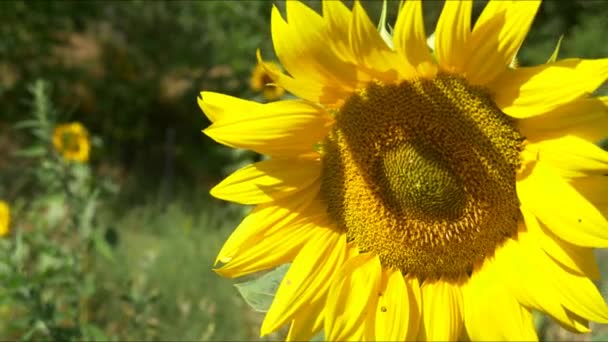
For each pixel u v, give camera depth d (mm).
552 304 448
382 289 497
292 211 510
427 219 489
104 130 2311
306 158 507
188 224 1462
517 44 440
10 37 2059
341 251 508
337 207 510
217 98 490
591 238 432
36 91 1214
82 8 2217
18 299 819
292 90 479
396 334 480
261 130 485
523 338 456
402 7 442
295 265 501
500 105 455
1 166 1921
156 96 2381
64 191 1088
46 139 1159
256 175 500
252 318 1100
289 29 458
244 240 505
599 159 428
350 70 473
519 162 467
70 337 815
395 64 465
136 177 2039
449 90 474
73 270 907
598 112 433
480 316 469
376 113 491
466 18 437
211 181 2133
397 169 487
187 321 1083
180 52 2361
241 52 1899
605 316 440
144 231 1587
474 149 474
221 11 1911
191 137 2359
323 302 494
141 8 2465
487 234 483
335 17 450
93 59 2426
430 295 490
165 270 1239
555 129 446
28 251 1039
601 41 1844
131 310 1013
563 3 1875
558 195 438
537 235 458
